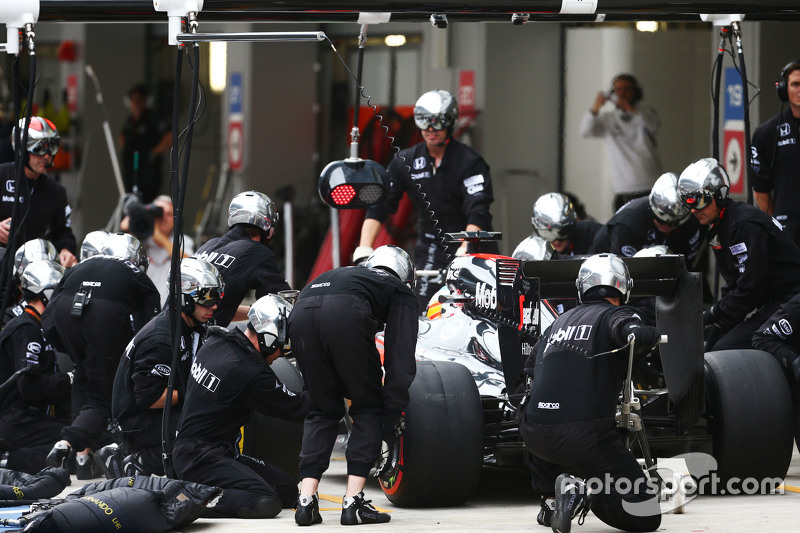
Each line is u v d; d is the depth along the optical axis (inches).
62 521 718.5
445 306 970.7
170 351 909.2
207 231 2092.8
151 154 2213.3
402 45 1822.1
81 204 2295.8
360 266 854.5
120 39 2289.6
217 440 844.0
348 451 806.5
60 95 2338.8
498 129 1700.3
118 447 1001.5
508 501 911.0
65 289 1013.8
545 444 762.8
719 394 896.3
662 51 1697.8
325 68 1935.3
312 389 816.9
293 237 1982.0
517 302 894.4
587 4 960.9
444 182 1243.2
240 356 832.9
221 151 2149.4
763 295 1002.7
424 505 871.7
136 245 1056.8
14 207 938.1
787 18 1019.3
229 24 1982.0
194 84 880.3
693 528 784.3
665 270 849.5
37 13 908.6
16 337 1010.1
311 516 792.3
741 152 1679.4
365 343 802.8
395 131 1838.1
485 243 1187.3
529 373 803.4
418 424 836.0
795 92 1185.4
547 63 1697.8
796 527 788.0
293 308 823.7
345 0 927.7
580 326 763.4
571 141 1701.5
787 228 1213.1
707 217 1005.2
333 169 940.0
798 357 941.8
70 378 1087.6
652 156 1699.1
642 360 991.0
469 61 1722.4
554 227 1121.4
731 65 1683.1
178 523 766.5
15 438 1013.8
